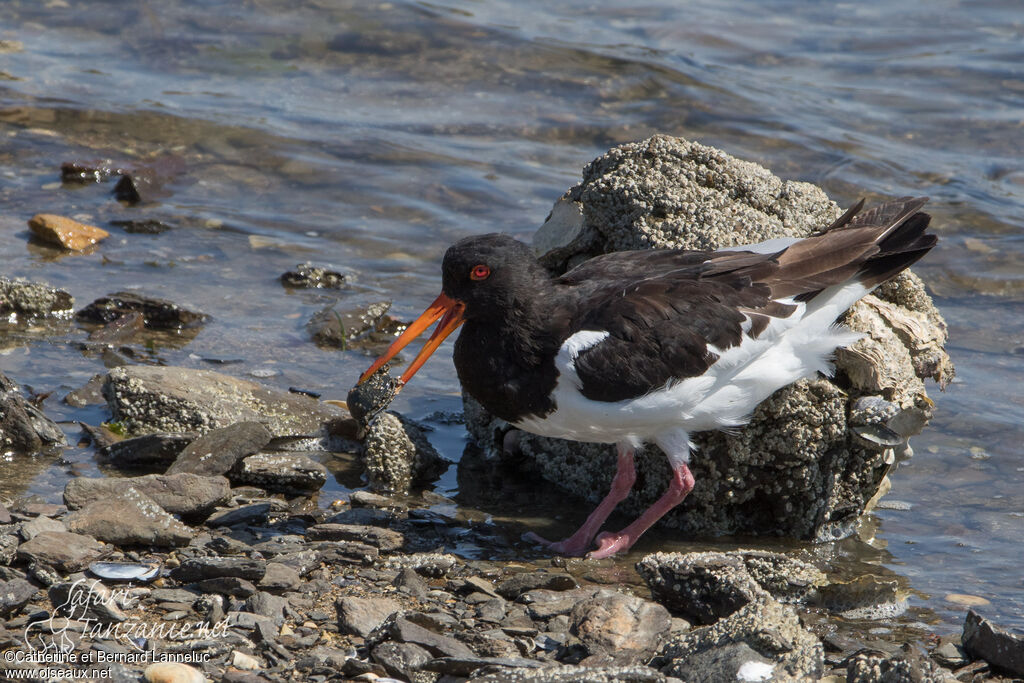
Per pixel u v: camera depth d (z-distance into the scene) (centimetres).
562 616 871
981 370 1372
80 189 1794
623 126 2030
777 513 1088
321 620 847
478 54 2228
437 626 836
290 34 2298
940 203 1802
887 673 769
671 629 844
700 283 986
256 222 1728
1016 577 992
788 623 791
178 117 1994
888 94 2117
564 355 971
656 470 1102
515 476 1177
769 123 2033
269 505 1027
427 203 1795
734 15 2414
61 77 2114
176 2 2395
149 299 1416
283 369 1332
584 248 1216
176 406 1163
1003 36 2314
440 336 1033
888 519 1097
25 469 1074
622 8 2431
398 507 1073
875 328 1067
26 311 1406
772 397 1034
